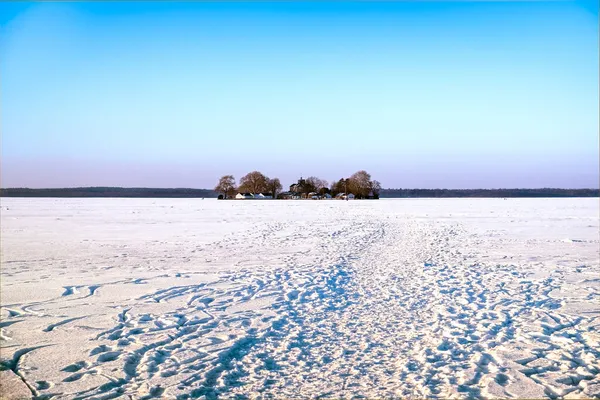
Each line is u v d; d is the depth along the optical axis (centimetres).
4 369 581
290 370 566
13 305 885
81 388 525
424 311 825
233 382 533
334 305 870
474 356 609
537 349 641
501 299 916
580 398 498
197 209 5375
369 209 5316
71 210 5041
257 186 13662
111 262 1406
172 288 1032
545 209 5081
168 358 612
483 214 4075
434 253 1577
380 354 616
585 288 1026
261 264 1354
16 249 1716
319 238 2075
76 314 824
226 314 822
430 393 500
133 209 5347
